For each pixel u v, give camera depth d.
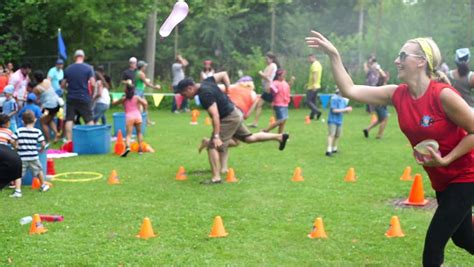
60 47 16.55
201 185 8.50
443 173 4.09
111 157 11.05
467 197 4.05
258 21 32.44
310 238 5.95
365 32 30.66
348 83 4.36
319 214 6.85
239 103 11.28
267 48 32.31
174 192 8.06
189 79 8.43
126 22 21.61
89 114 12.38
